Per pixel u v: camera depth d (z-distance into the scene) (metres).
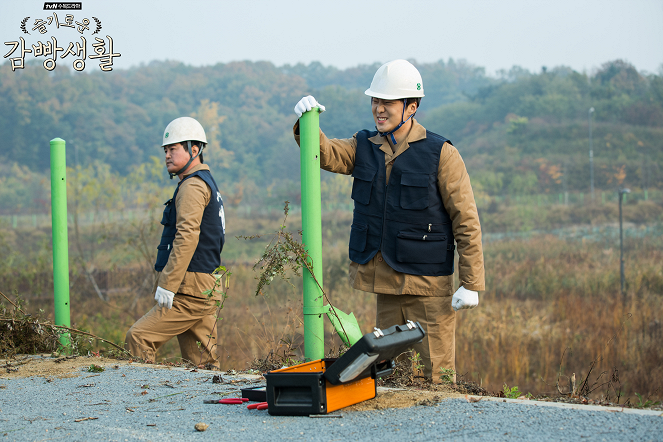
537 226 36.50
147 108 109.81
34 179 77.19
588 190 53.97
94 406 2.91
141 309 10.83
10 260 13.76
